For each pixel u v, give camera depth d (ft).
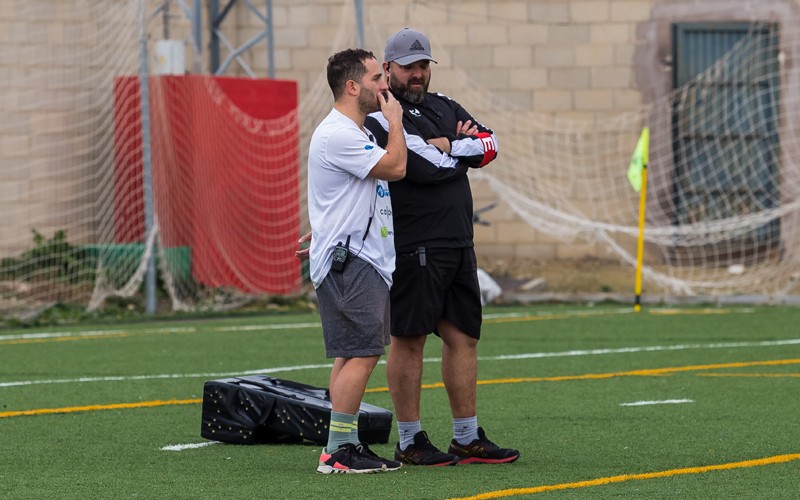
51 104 198.08
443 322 70.95
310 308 189.88
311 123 224.74
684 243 220.64
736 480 64.59
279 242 201.57
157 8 205.77
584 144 227.40
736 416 87.81
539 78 228.22
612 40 227.20
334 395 67.05
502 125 228.63
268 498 60.49
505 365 119.96
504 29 228.43
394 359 70.13
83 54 198.90
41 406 95.20
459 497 60.13
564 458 71.97
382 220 66.74
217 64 221.25
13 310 173.27
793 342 139.03
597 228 222.28
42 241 193.26
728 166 225.56
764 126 225.35
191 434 82.02
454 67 229.25
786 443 76.59
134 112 193.26
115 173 194.18
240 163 197.06
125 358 128.06
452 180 69.77
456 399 70.85
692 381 107.45
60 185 196.44
